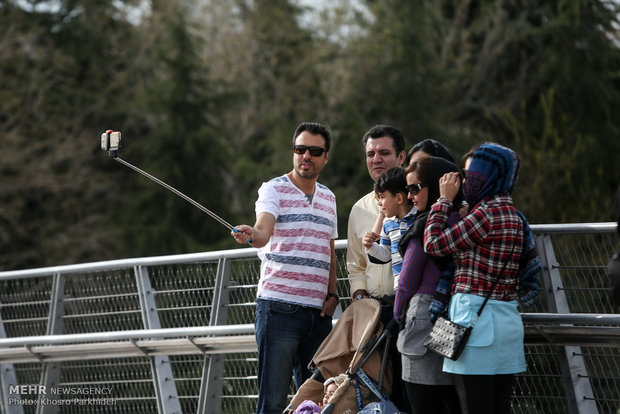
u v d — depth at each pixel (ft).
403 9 139.95
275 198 29.78
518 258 24.54
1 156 126.11
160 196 134.82
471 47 143.64
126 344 38.40
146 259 38.55
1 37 133.08
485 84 142.31
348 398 26.89
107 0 147.02
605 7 136.87
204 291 37.86
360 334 27.86
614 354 29.60
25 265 132.26
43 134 136.05
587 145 116.26
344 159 130.62
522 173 100.78
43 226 132.87
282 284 29.81
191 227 135.54
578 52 135.64
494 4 144.25
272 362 29.60
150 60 141.59
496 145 24.79
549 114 107.04
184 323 38.58
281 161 134.72
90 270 40.86
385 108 136.56
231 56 144.87
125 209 136.26
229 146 140.87
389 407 26.25
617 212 22.68
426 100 136.77
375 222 29.35
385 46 138.82
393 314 27.68
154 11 144.56
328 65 139.33
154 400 40.09
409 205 27.20
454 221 24.88
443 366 24.62
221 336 36.94
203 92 141.08
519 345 24.44
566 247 29.89
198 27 143.43
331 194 31.22
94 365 42.65
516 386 31.07
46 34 142.31
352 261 30.48
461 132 139.85
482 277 24.13
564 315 27.48
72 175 134.62
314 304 30.12
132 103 140.05
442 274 25.05
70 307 43.11
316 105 135.64
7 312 47.11
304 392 28.27
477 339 23.77
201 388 36.70
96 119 145.07
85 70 149.69
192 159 135.44
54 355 41.68
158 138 136.77
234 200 143.02
